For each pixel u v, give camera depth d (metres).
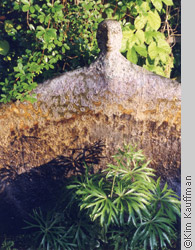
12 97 3.40
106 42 3.20
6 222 3.71
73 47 3.78
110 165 3.23
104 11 3.92
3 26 4.04
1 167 3.60
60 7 3.39
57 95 3.37
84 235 3.36
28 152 3.55
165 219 3.13
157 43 3.96
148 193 3.10
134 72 3.30
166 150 3.47
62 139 3.48
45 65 3.50
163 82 3.32
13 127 3.48
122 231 3.37
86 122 3.42
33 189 3.64
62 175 3.58
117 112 3.38
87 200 3.12
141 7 3.74
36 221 3.67
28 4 3.40
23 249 3.52
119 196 3.05
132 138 3.46
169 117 3.39
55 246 3.28
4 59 4.08
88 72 3.31
